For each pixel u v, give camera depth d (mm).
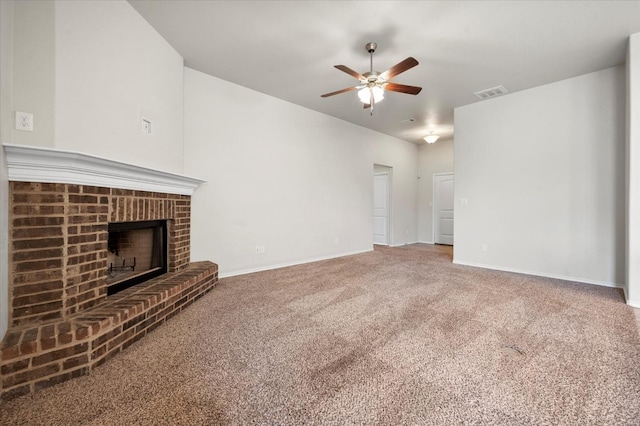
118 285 2307
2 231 1537
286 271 4238
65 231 1771
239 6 2375
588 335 2111
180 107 3166
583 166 3627
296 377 1600
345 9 2412
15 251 1634
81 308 1866
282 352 1870
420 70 3482
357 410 1341
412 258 5340
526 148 4074
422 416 1300
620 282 3385
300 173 4824
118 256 2689
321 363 1741
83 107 1939
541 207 3959
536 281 3660
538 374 1624
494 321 2373
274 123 4410
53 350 1521
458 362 1752
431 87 3979
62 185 1760
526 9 2387
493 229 4414
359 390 1487
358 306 2734
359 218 6016
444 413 1318
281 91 4184
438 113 5113
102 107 2082
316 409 1348
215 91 3723
